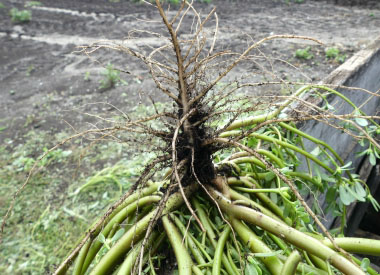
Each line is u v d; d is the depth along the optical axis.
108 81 4.45
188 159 1.12
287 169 1.14
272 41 5.41
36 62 5.40
